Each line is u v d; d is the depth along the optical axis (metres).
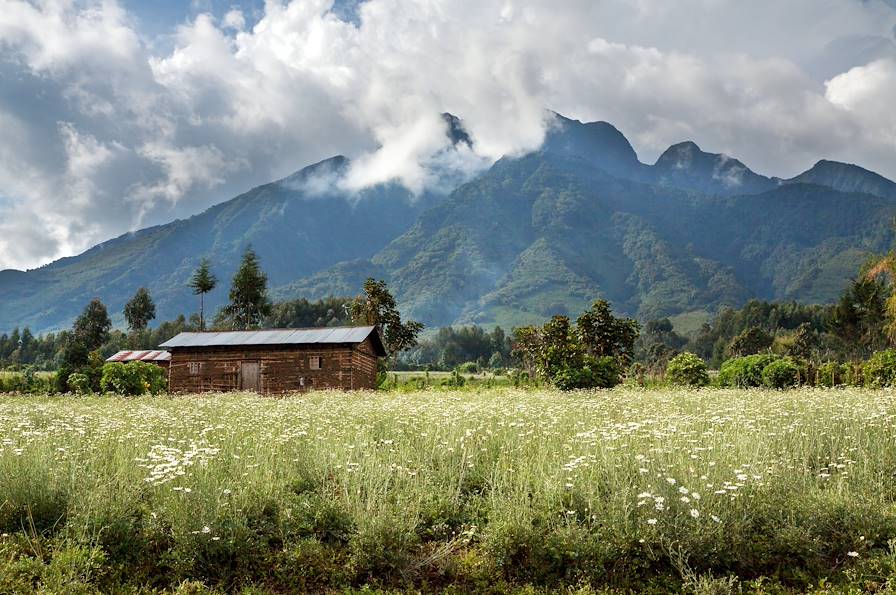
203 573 7.53
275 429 11.95
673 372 32.81
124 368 35.09
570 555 7.33
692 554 7.21
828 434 10.49
